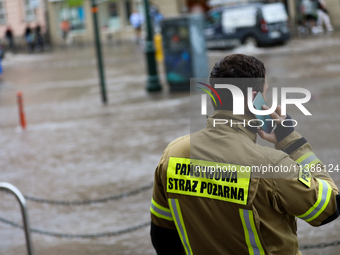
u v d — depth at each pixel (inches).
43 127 401.7
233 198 65.9
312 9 938.1
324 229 175.8
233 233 67.0
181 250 77.5
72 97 544.1
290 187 64.2
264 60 653.3
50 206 223.5
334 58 603.2
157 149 301.3
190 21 488.1
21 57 1103.6
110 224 196.7
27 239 147.9
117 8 1385.3
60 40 1386.6
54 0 1355.8
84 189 241.3
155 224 76.9
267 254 65.7
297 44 794.2
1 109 509.4
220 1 1110.4
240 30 782.5
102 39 1406.3
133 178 250.5
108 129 369.4
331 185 67.4
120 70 739.4
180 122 367.6
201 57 508.7
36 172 278.5
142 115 406.6
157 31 1071.6
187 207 70.4
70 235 177.5
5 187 146.9
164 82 591.8
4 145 351.6
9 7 1374.3
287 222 67.5
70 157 302.8
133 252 169.3
